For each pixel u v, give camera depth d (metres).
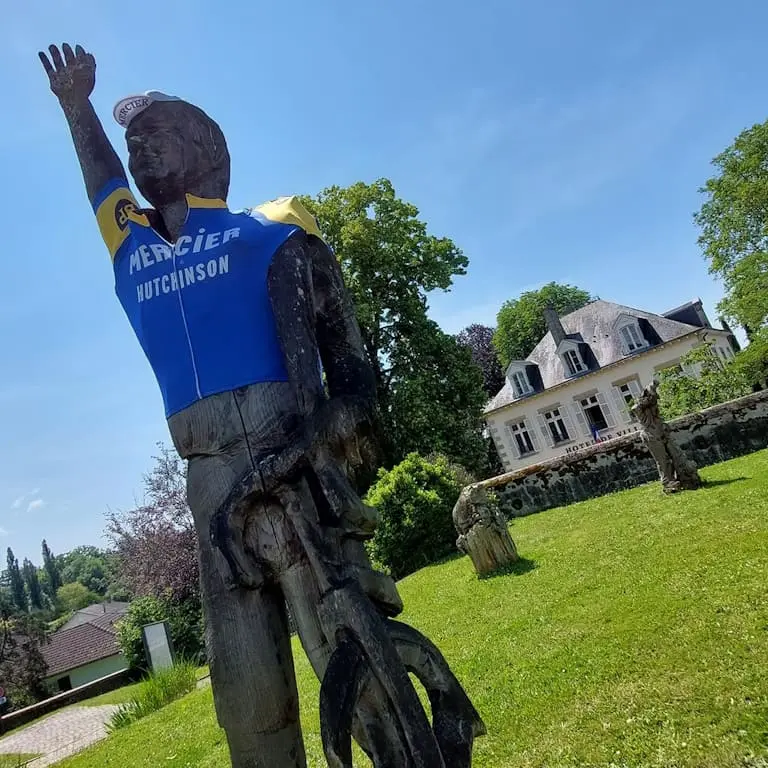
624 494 10.65
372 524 1.92
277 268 2.11
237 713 1.88
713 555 5.50
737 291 19.30
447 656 5.39
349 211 22.50
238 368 2.05
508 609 6.22
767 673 3.25
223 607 1.93
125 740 7.72
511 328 44.34
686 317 33.12
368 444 2.04
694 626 4.14
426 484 12.34
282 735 1.91
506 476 12.67
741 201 22.86
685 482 8.91
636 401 9.90
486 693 4.27
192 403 2.06
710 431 10.91
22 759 9.73
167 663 15.38
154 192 2.30
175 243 2.24
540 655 4.61
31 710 17.08
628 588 5.46
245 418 2.02
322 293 2.28
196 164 2.32
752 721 2.88
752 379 15.72
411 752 1.58
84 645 31.86
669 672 3.64
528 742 3.42
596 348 32.78
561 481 12.12
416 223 23.31
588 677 3.95
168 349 2.14
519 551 8.80
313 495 1.90
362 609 1.71
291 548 1.89
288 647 2.00
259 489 1.86
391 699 1.63
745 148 22.83
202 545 2.01
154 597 20.80
